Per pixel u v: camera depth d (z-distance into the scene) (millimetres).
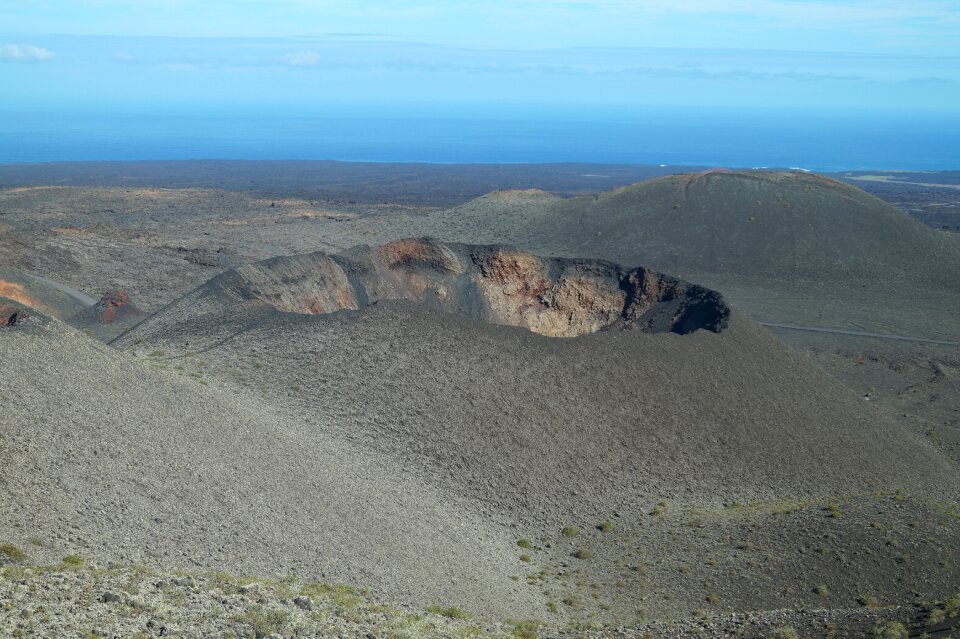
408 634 23266
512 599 33219
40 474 29984
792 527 41500
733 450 52125
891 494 49781
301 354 52469
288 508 34875
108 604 20297
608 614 33219
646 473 48094
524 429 48281
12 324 44188
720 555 38969
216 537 30219
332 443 43781
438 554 35531
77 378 39438
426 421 47281
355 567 31609
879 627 25641
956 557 37875
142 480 32531
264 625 20906
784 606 33969
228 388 47844
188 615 20750
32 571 22078
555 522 42375
